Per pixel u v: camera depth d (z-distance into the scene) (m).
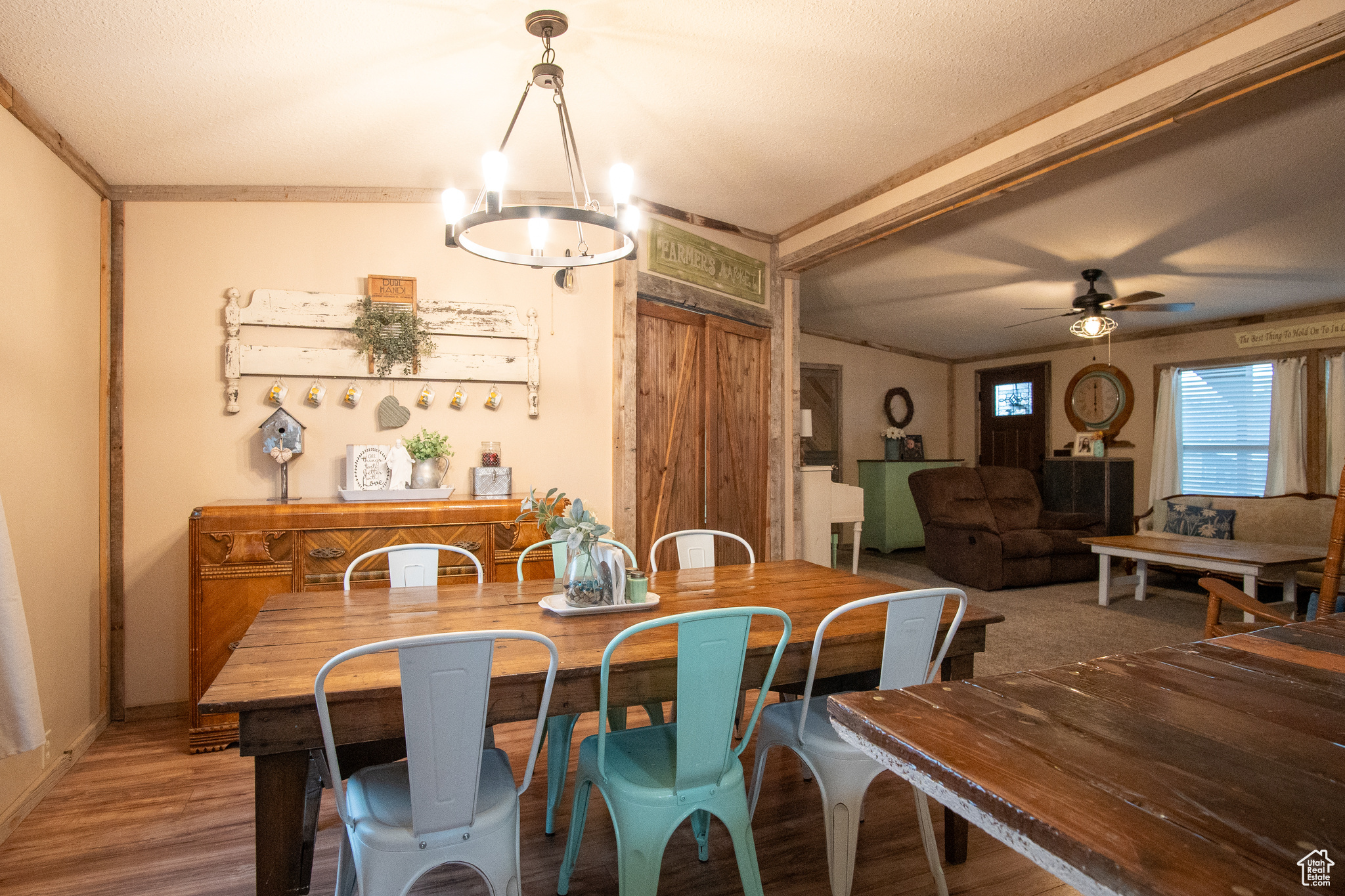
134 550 3.30
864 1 2.27
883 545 8.24
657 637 1.86
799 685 2.21
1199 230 4.50
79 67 2.39
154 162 3.14
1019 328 7.65
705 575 2.71
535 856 2.11
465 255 3.81
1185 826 0.65
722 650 1.62
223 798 2.49
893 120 3.10
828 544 5.25
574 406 4.01
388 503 3.23
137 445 3.31
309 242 3.57
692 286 4.35
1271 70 2.30
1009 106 2.98
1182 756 0.80
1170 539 5.65
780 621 2.02
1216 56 2.40
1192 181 3.74
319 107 2.80
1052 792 0.71
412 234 3.72
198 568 2.97
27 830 2.27
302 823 1.51
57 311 2.81
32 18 2.13
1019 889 1.96
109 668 3.23
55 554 2.76
